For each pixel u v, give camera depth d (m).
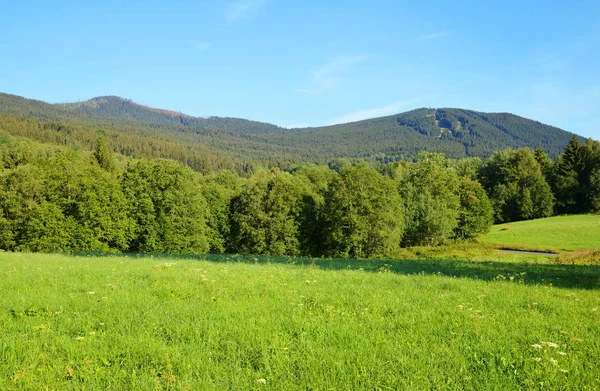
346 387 6.00
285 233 60.12
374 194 57.62
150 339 7.73
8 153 101.19
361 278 16.12
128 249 58.25
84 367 6.46
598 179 100.75
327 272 18.06
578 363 7.09
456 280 16.47
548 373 6.58
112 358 6.96
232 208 69.38
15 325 8.52
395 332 8.72
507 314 10.52
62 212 54.06
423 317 9.86
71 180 54.06
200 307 10.22
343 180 59.56
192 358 6.88
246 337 7.99
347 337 8.20
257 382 6.05
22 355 6.95
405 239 71.56
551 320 10.03
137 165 59.38
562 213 108.38
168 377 6.16
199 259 26.70
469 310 10.70
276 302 11.03
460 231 81.75
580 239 64.69
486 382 6.23
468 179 93.38
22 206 54.16
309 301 11.37
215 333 8.20
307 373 6.39
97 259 24.27
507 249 59.00
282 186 62.22
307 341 7.83
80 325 8.61
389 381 6.16
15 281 13.34
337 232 57.50
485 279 17.55
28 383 5.96
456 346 7.84
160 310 9.78
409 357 7.21
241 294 12.12
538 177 107.12
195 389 5.89
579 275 19.33
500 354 7.47
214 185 71.00
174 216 57.06
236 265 21.00
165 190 57.91
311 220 63.12
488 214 84.38
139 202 57.25
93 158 95.56
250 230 60.41
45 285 12.98
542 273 19.89
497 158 122.38
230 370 6.54
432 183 80.94
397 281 15.73
